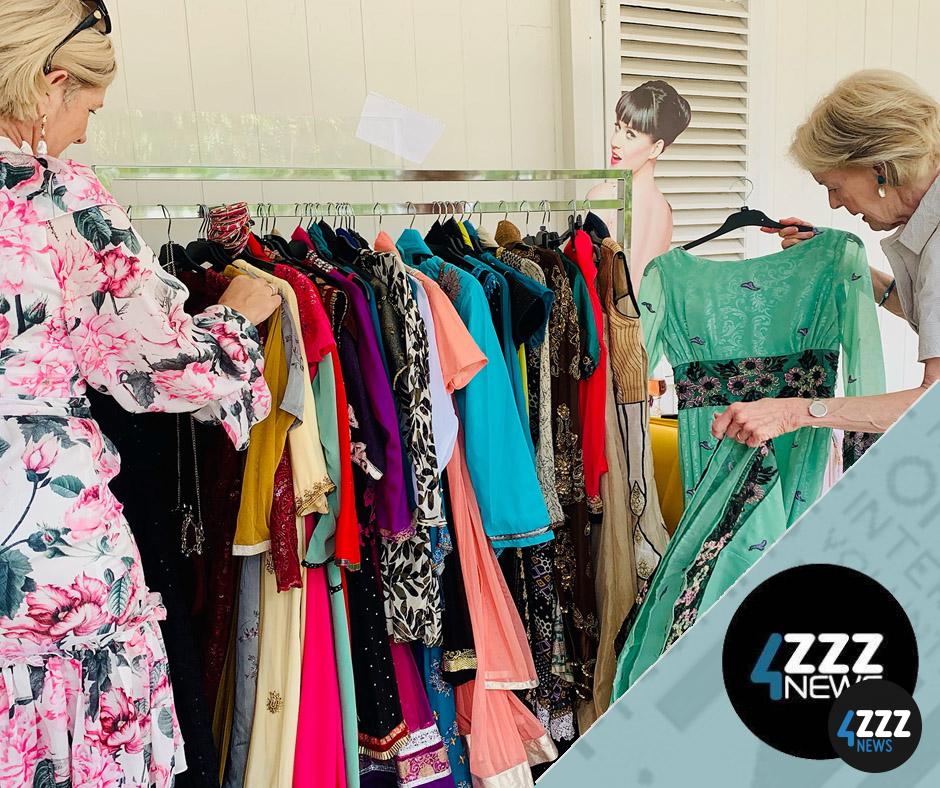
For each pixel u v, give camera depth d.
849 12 3.13
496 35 2.60
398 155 2.38
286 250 1.73
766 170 3.06
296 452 1.50
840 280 1.70
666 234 2.79
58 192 1.13
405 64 2.48
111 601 1.18
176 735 1.35
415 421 1.62
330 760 1.59
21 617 1.11
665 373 3.00
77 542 1.14
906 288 1.64
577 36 2.65
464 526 1.76
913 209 1.54
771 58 3.00
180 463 1.56
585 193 2.75
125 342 1.22
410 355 1.61
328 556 1.58
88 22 1.13
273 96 2.31
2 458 1.10
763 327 1.80
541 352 1.83
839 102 1.50
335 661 1.62
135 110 2.12
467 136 2.60
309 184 2.38
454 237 1.94
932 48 3.32
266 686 1.58
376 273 1.66
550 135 2.73
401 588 1.66
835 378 1.73
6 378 1.10
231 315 1.36
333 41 2.37
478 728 1.77
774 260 1.79
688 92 2.83
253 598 1.59
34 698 1.17
